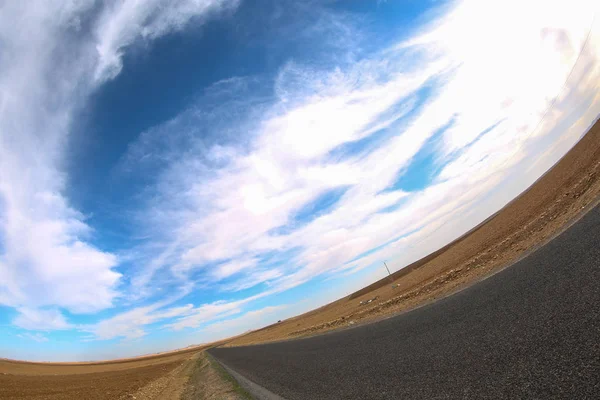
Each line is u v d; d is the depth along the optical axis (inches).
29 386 1224.8
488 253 525.3
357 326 530.3
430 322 283.0
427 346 221.1
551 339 132.5
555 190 671.1
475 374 142.6
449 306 303.6
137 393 872.3
